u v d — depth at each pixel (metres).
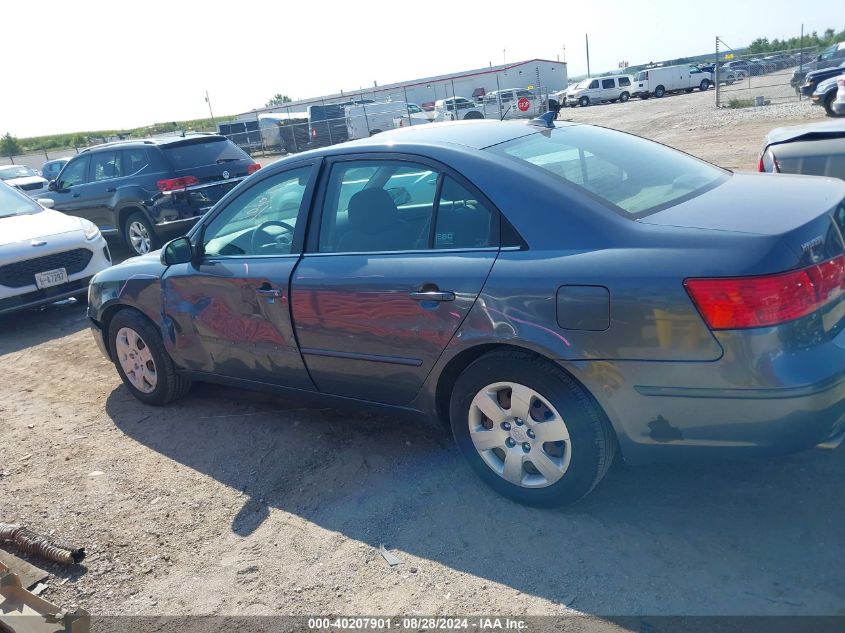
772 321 2.50
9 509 3.80
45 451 4.48
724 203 2.99
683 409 2.68
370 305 3.39
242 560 3.18
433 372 3.31
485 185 3.14
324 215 3.72
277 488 3.73
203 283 4.18
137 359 4.90
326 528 3.33
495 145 3.40
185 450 4.28
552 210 2.97
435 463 3.74
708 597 2.59
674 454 2.82
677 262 2.62
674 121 22.48
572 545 2.96
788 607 2.49
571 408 2.91
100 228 11.13
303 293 3.65
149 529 3.49
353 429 4.25
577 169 3.28
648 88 43.28
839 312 2.74
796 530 2.88
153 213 10.25
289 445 4.16
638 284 2.66
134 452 4.33
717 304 2.53
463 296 3.08
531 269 2.91
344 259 3.56
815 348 2.58
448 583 2.85
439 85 46.44
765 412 2.55
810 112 18.77
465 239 3.19
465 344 3.12
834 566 2.66
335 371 3.71
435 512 3.32
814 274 2.58
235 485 3.82
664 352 2.65
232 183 10.84
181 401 4.98
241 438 4.33
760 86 30.56
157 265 4.57
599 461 2.94
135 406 5.04
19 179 22.50
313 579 2.99
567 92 45.72
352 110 30.62
